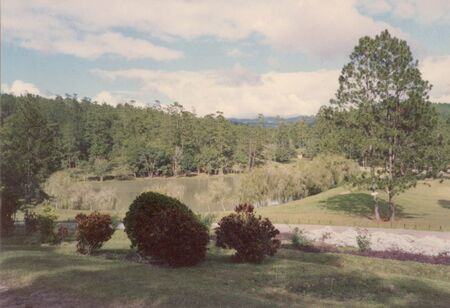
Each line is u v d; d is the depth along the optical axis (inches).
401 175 1732.3
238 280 543.8
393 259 826.2
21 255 580.1
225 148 5797.2
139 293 419.5
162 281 475.5
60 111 6048.2
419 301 510.6
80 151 5482.3
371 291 543.5
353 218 1734.7
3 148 2564.0
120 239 938.1
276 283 550.3
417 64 1705.2
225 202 2822.3
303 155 6210.6
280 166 2819.9
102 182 4682.6
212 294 431.5
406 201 2273.6
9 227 952.3
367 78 1745.8
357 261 764.6
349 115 1803.6
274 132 6520.7
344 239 1046.4
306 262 729.0
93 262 572.1
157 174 5413.4
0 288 432.1
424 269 733.9
